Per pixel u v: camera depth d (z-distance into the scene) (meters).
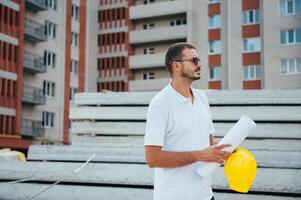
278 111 4.89
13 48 38.50
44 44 42.66
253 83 41.28
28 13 41.12
